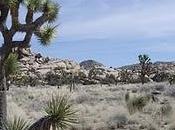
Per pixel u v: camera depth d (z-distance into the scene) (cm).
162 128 2144
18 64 1074
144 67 8331
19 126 776
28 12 1010
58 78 11056
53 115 722
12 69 1051
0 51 970
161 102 3175
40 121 721
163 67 15688
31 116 2462
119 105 3136
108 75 12550
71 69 14838
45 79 11506
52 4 1075
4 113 956
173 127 2127
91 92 5331
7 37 970
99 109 2895
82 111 2650
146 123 2227
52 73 12988
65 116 730
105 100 3788
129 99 2652
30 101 3781
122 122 2273
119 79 12144
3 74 975
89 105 3300
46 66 14862
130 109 2581
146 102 2750
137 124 2259
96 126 2158
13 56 1055
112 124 2212
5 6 955
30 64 14662
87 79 11731
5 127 783
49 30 1089
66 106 736
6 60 1009
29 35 997
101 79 12050
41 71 14288
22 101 3806
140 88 5600
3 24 965
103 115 2520
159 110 2572
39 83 9831
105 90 6116
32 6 1002
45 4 1058
